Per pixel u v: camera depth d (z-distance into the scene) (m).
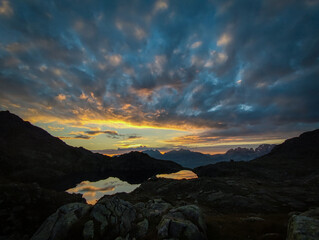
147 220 20.05
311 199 39.06
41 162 176.25
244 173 95.12
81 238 15.59
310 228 10.27
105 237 16.19
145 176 191.00
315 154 145.50
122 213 20.16
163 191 59.44
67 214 18.52
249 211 33.69
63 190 107.62
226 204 38.34
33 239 15.94
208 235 16.92
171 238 14.85
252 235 16.48
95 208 19.20
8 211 34.59
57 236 15.84
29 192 42.53
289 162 128.25
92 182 145.75
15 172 135.62
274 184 60.31
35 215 36.81
